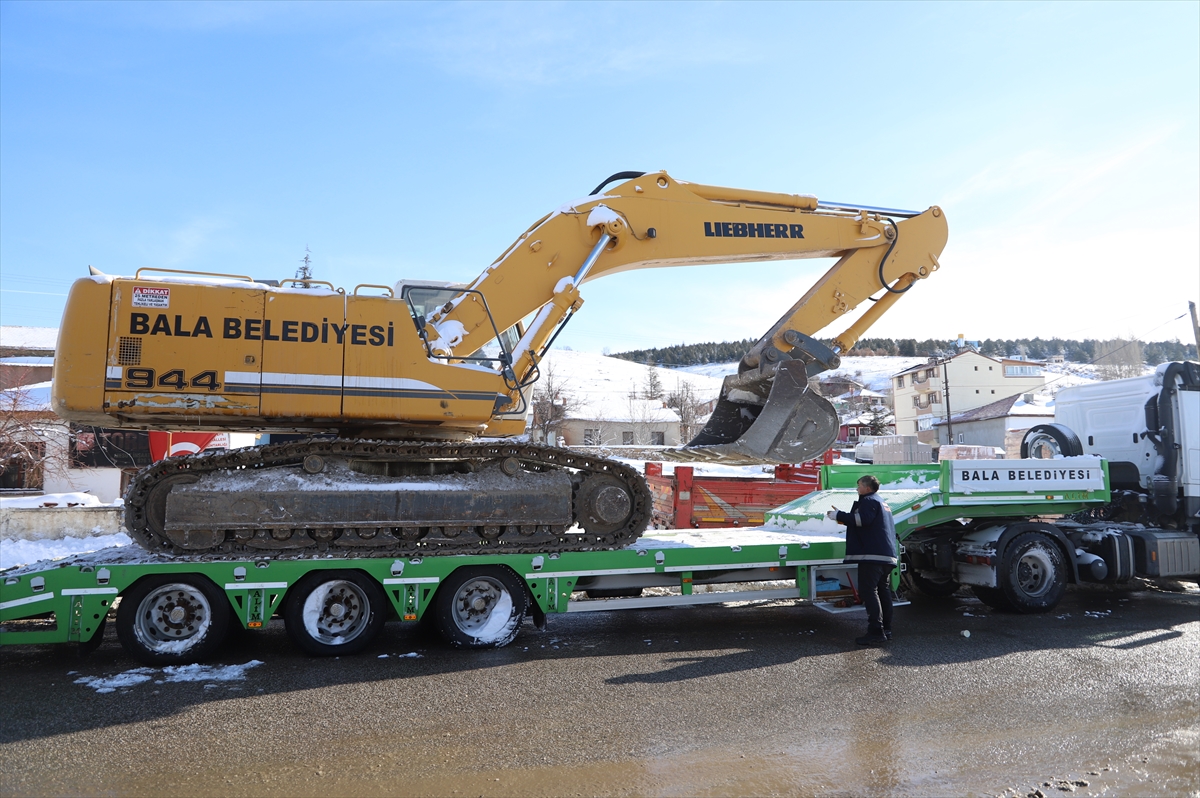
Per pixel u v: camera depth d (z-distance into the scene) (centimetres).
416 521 645
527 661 616
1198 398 935
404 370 649
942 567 857
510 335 744
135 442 2223
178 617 609
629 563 695
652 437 5266
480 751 422
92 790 370
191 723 466
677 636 713
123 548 700
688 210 774
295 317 632
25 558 1138
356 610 644
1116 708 496
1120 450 974
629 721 471
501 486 667
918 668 595
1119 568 859
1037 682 556
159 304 610
